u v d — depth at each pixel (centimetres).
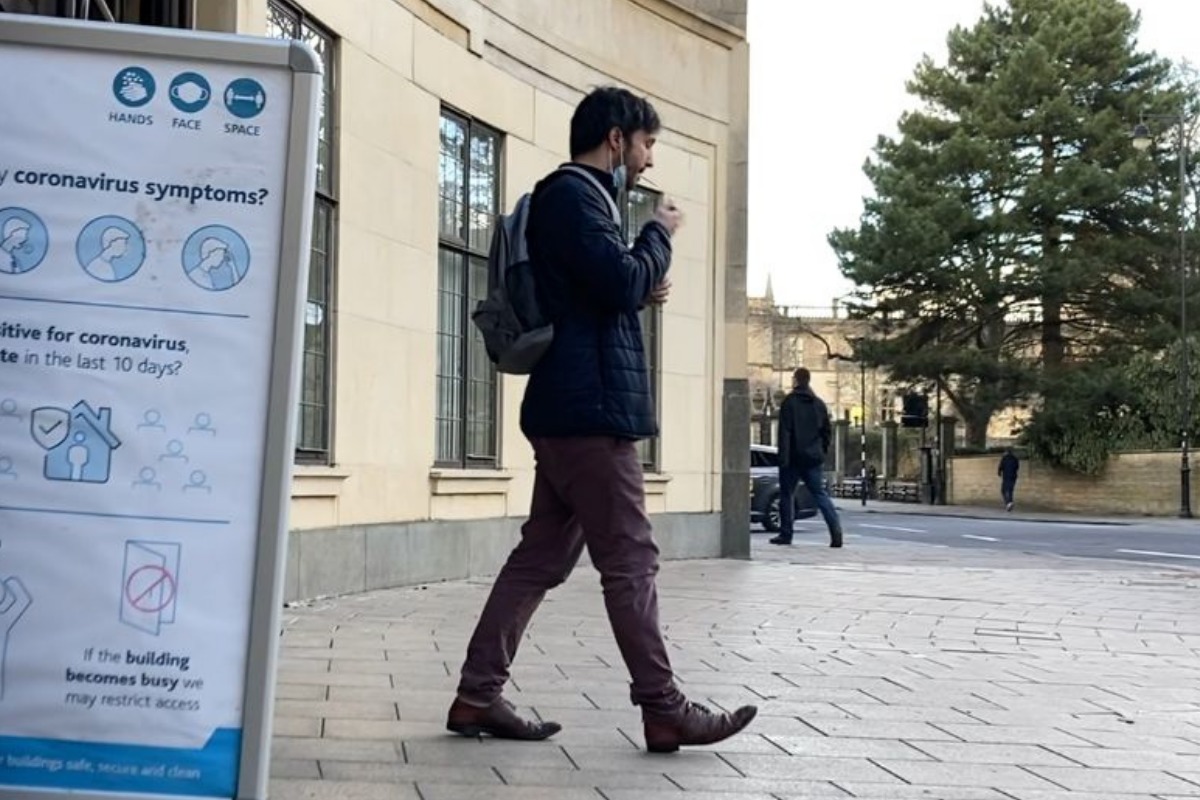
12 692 344
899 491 5662
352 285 1034
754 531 2494
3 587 345
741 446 1595
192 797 345
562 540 536
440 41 1177
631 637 514
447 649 745
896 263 4569
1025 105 4656
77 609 346
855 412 7581
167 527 348
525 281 507
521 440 1326
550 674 682
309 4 958
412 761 490
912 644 847
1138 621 1009
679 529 1519
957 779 494
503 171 1303
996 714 621
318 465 980
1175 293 4397
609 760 504
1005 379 4556
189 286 351
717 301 1602
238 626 348
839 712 614
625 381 507
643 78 1502
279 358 351
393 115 1095
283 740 516
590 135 522
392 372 1095
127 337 350
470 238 1255
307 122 353
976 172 4631
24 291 348
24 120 350
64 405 348
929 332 4778
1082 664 788
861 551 1770
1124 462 4288
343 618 875
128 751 345
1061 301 4494
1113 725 604
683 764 504
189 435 349
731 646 812
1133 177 4409
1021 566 1557
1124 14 4694
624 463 511
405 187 1117
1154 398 4297
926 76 4894
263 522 348
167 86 352
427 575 1136
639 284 500
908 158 4788
